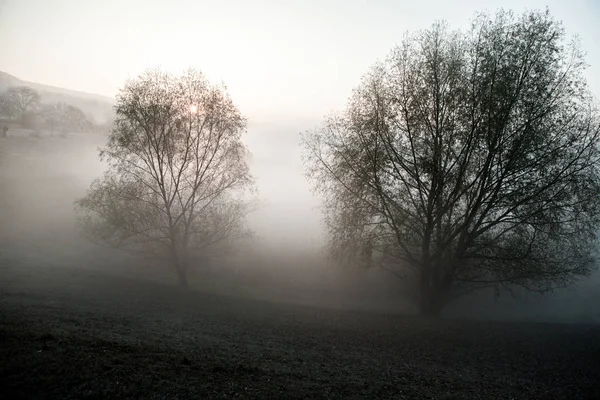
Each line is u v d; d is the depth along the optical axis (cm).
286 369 1367
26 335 1289
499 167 2441
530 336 2317
